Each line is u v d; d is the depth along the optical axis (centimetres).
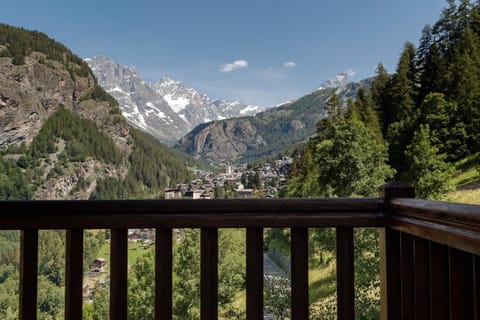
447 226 93
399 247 126
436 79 3981
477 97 3328
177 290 1059
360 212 127
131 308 953
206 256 124
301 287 125
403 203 115
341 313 127
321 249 1095
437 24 4622
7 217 120
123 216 122
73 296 122
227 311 1127
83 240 124
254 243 125
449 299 101
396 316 126
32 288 121
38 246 123
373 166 2147
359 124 2203
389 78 4653
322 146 2225
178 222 122
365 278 824
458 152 3272
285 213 124
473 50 4009
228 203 123
